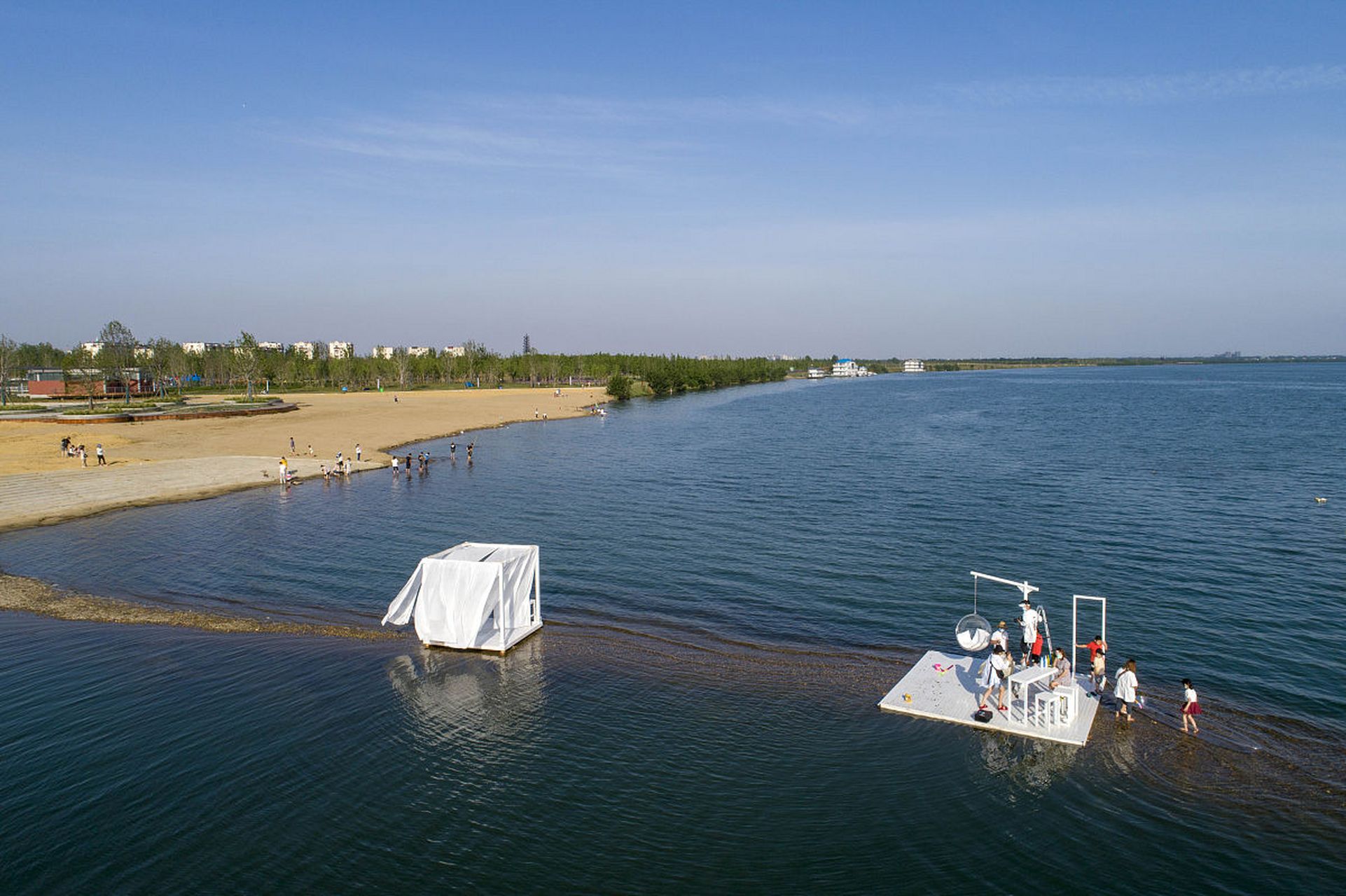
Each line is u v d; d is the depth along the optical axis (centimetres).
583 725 2452
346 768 2188
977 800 2039
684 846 1848
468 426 12325
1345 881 1725
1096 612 3522
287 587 3884
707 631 3316
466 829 1912
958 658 2955
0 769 2150
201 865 1762
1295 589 3800
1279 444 9462
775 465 8250
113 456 7719
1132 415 14025
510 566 3159
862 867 1777
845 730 2412
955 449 9325
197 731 2384
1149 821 1945
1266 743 2328
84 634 3169
